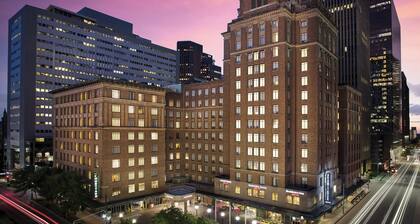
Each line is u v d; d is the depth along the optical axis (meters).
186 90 102.38
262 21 71.88
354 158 100.88
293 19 71.31
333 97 78.75
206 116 95.81
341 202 74.88
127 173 71.12
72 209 57.97
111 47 183.50
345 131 92.00
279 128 67.31
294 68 71.00
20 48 145.38
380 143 165.00
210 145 94.00
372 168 149.38
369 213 70.69
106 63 180.25
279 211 62.12
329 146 74.81
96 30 174.75
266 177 68.88
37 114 144.75
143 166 75.00
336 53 81.44
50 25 152.00
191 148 99.75
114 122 69.25
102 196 65.88
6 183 105.19
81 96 75.00
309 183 67.25
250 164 72.44
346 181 91.31
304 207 62.00
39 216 63.44
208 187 83.50
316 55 67.88
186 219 39.16
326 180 70.44
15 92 149.88
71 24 161.50
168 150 98.38
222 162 90.31
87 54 169.12
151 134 77.75
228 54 87.19
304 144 68.69
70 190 58.34
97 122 68.31
